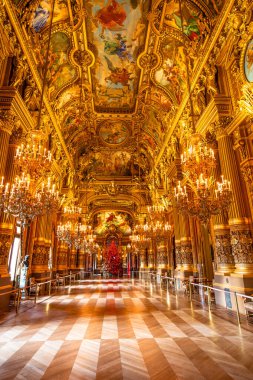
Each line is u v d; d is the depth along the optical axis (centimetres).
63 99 1534
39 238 1379
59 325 636
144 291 1396
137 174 2608
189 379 341
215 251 942
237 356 420
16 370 370
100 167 2591
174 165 1472
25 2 909
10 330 589
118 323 654
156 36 1219
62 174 1905
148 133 2000
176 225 1542
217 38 947
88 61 1369
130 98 1736
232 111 895
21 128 959
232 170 855
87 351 449
